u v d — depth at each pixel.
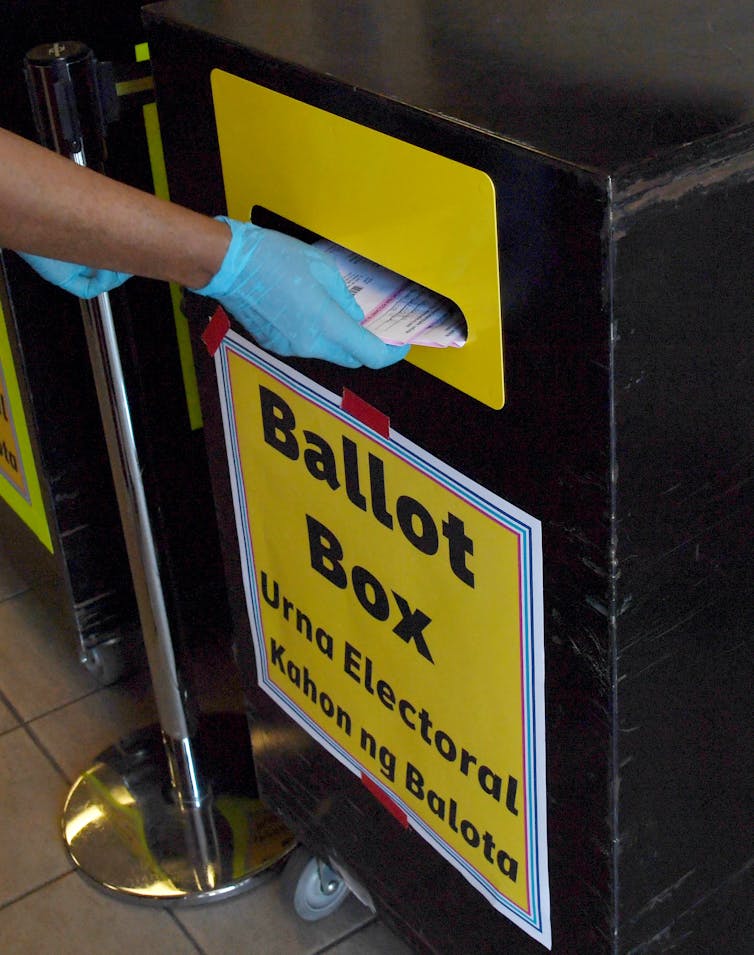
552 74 0.86
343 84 0.87
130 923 1.61
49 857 1.71
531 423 0.85
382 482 1.03
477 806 1.10
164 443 1.73
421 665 1.09
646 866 1.01
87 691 1.98
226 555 1.38
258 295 0.98
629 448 0.80
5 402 1.77
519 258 0.79
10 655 2.06
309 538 1.18
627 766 0.94
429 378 0.92
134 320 1.62
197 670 1.90
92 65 1.22
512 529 0.91
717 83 0.82
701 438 0.85
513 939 1.15
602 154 0.73
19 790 1.81
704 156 0.73
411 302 0.98
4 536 2.04
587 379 0.78
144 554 1.54
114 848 1.68
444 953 1.28
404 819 1.23
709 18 0.94
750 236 0.79
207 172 1.10
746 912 1.18
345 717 1.26
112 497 1.78
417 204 0.85
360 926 1.58
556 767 0.98
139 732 1.86
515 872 1.09
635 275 0.74
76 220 0.91
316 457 1.11
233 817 1.70
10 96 1.45
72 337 1.63
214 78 1.02
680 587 0.90
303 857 1.55
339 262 1.06
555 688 0.94
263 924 1.59
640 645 0.89
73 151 1.24
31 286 1.57
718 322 0.81
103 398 1.44
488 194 0.79
